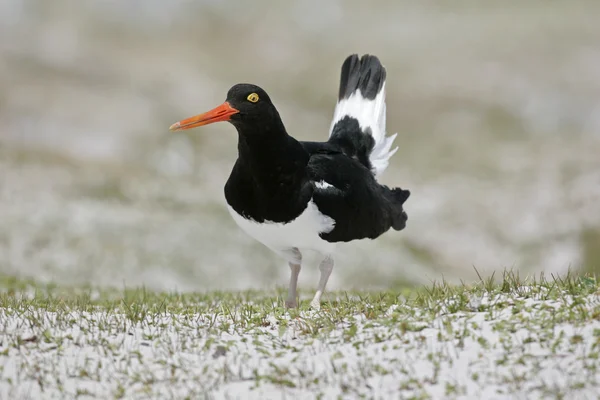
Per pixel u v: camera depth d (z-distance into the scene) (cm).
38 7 3581
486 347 692
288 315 845
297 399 637
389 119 2928
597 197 2250
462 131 2847
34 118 2639
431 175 2497
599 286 822
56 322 797
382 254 1881
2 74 2966
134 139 2612
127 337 764
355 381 655
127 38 3522
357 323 784
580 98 3019
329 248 909
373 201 940
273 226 875
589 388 619
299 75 3312
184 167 2464
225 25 3728
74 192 2084
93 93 2938
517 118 2939
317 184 866
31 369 688
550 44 3444
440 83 3167
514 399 617
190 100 3019
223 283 1703
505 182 2420
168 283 1673
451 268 1939
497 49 3425
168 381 673
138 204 2070
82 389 659
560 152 2666
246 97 834
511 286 859
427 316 768
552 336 691
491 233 2105
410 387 643
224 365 689
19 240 1759
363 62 1072
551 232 2103
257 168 850
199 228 1903
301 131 2800
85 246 1767
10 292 1230
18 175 2148
